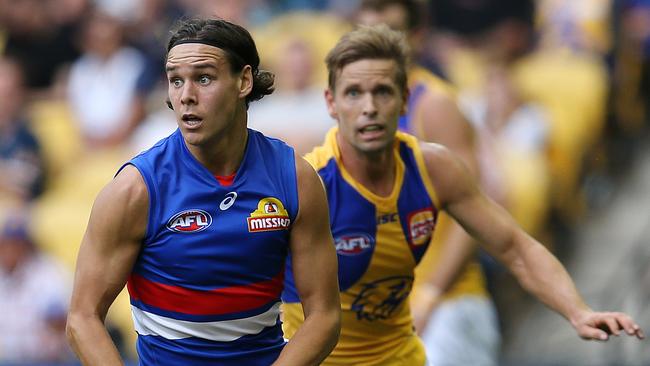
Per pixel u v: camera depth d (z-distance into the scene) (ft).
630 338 87.61
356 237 48.11
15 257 96.32
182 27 37.88
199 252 38.04
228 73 37.55
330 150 48.29
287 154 39.55
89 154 108.58
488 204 49.37
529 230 97.35
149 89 110.32
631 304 91.86
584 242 104.58
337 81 47.06
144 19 113.50
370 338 50.44
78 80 111.04
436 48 106.63
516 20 111.04
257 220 38.37
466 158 63.26
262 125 98.78
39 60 115.55
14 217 97.76
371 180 47.88
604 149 111.96
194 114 37.06
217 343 39.24
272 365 38.83
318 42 110.83
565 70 110.73
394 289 49.67
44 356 95.96
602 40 113.50
